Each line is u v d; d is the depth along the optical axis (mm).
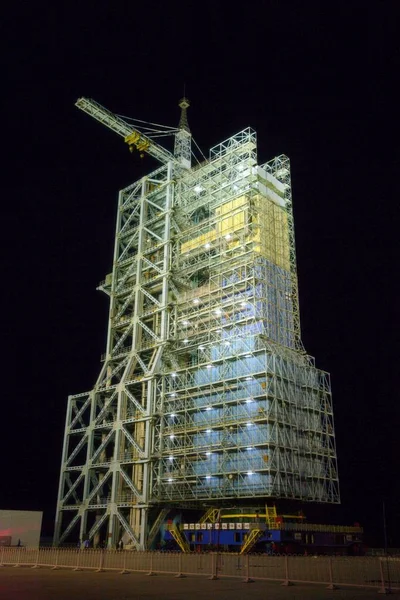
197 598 23859
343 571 34281
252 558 41125
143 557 41500
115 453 82562
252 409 71312
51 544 89125
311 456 74438
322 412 79062
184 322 85875
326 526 67188
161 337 86625
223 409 74062
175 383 82438
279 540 60438
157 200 103562
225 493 69500
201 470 73625
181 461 76562
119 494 80188
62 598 23531
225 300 82750
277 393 71812
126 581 32406
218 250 87688
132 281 100188
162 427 79250
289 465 70062
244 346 76062
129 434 82188
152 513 79812
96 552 43625
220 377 76562
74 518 84562
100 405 92000
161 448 78125
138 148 112188
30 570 41938
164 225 98000
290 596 24797
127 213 109188
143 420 80750
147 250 97188
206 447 73438
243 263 82688
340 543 67562
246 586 29750
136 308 93375
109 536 77625
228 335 79938
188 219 97188
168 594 25453
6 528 70938
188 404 78812
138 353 89750
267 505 70938
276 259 85250
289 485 68938
